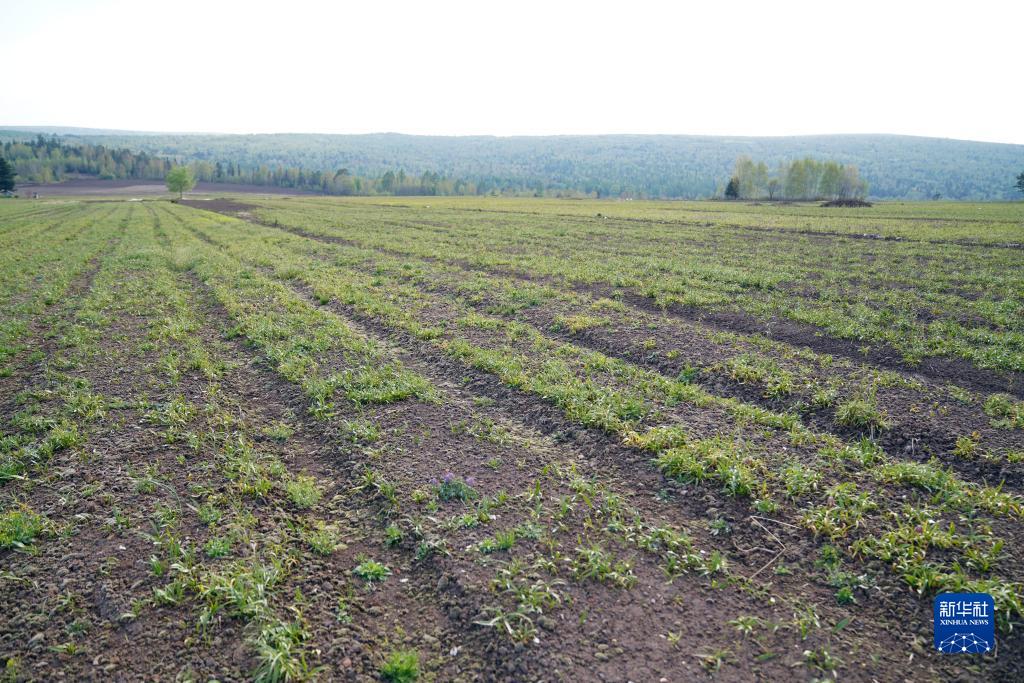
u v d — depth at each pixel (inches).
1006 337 558.3
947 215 2284.7
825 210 2787.9
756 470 318.7
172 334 594.6
